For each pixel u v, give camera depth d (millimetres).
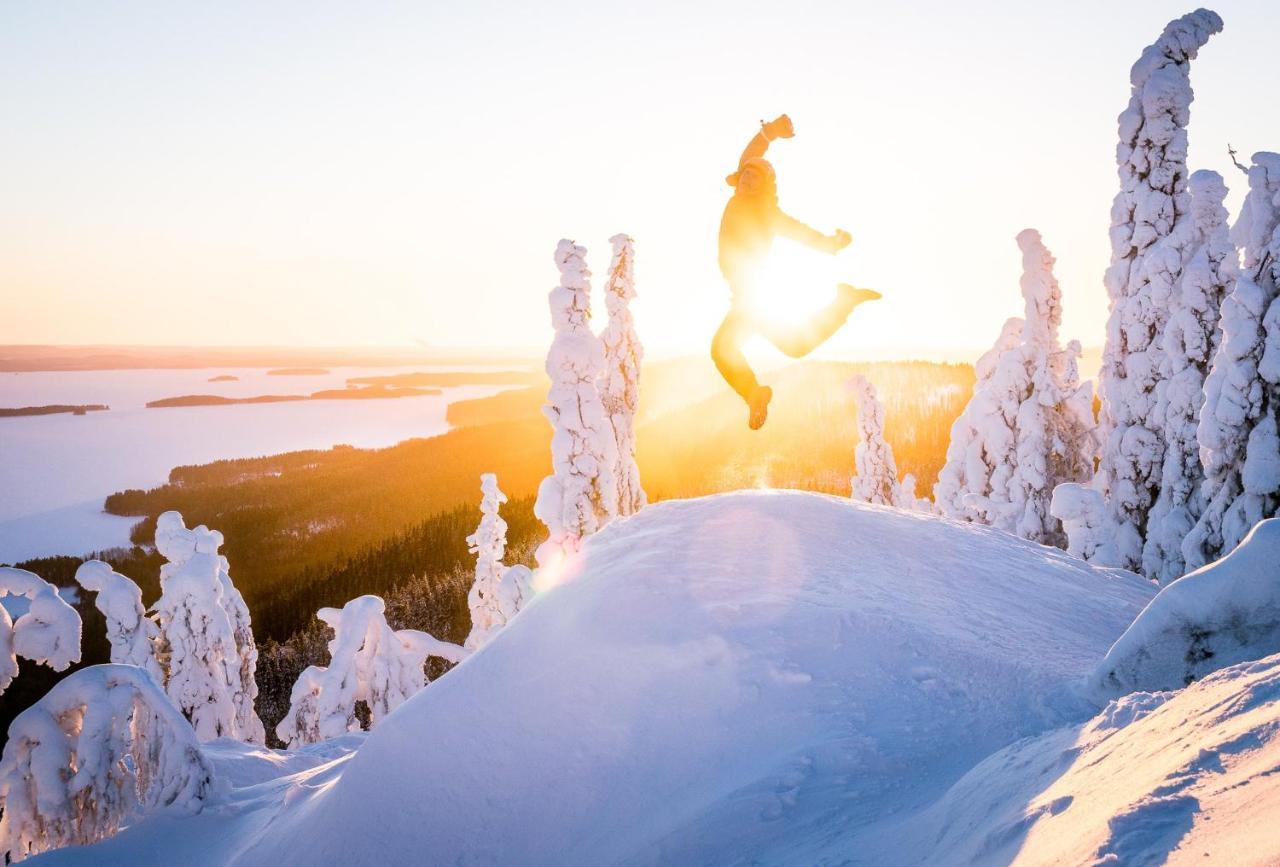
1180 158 20234
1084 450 25016
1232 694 2428
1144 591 8375
